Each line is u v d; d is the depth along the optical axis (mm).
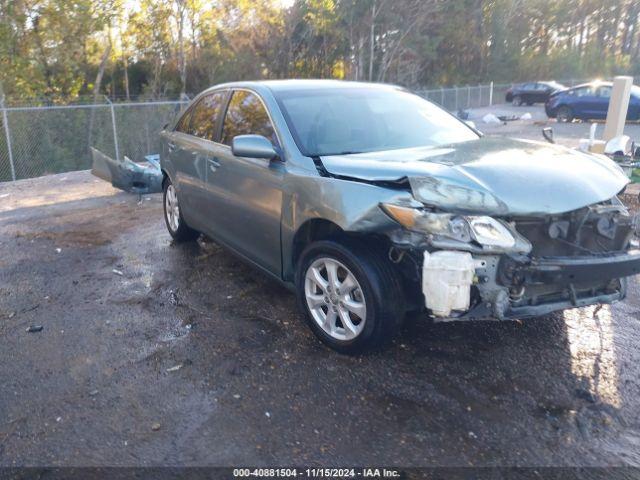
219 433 2996
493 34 45562
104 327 4301
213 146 5125
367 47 33719
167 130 6414
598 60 54312
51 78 21328
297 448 2869
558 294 3473
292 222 3953
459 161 3668
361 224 3375
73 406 3264
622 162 8578
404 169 3447
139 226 7398
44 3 19875
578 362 3650
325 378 3496
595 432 2961
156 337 4113
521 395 3293
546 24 52344
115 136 14539
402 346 3865
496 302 3229
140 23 26109
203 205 5359
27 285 5258
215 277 5320
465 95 33656
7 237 7008
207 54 29500
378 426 3029
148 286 5141
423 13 34031
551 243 3457
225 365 3686
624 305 4566
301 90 4707
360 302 3600
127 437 2973
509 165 3602
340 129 4367
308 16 30094
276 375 3547
